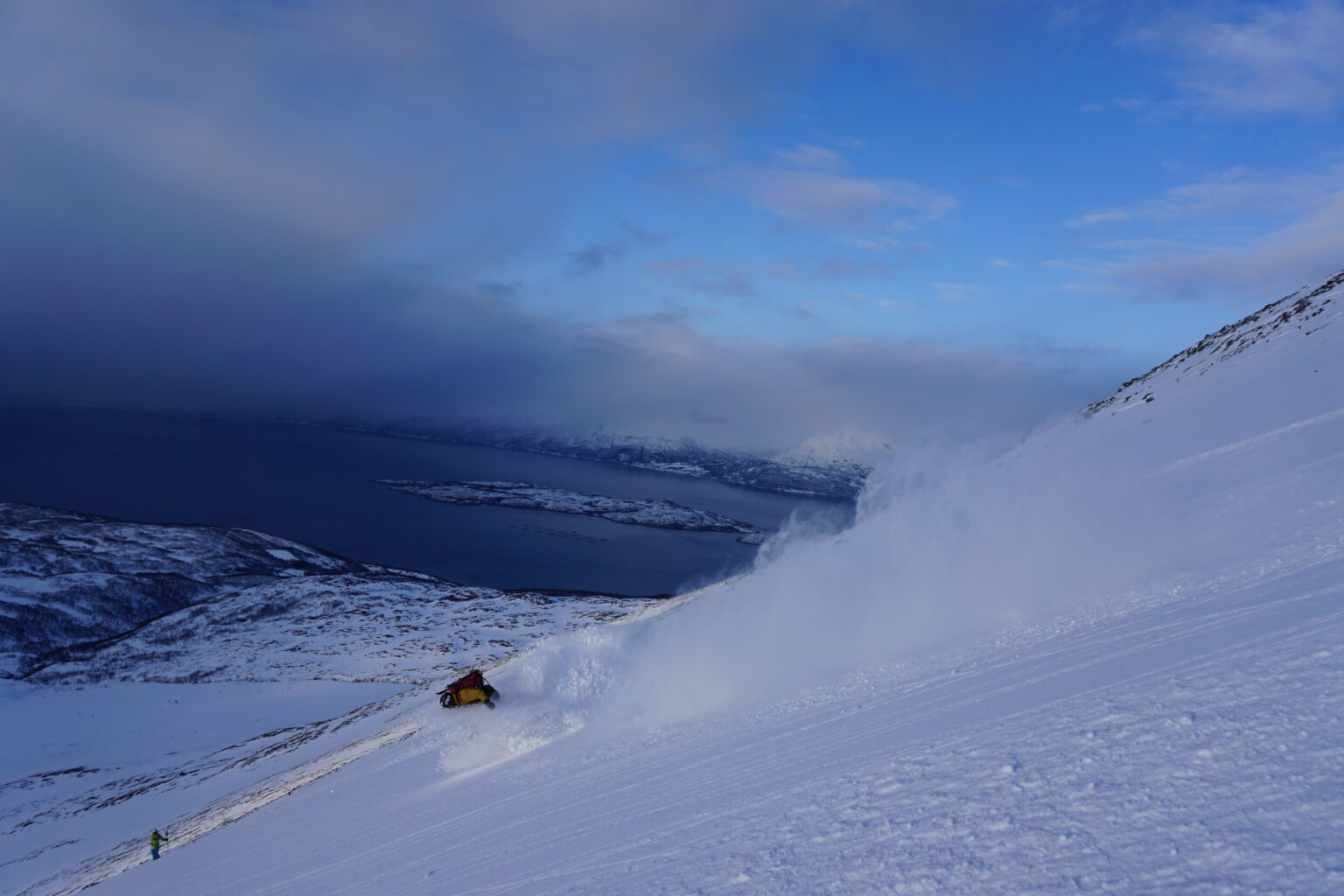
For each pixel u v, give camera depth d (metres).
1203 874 1.99
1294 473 8.53
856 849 3.16
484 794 9.40
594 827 5.54
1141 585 6.67
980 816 3.01
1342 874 1.72
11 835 37.31
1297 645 3.61
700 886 3.42
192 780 40.53
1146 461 13.03
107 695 63.91
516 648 72.94
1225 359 24.70
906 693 5.96
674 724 8.93
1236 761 2.64
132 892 14.70
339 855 9.45
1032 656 5.61
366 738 28.83
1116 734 3.32
